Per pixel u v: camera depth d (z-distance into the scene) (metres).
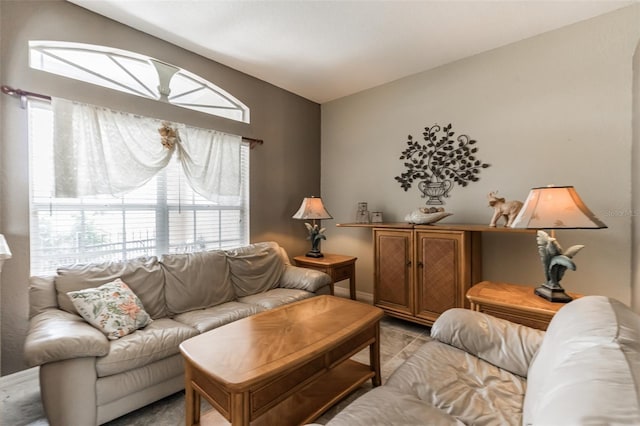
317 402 1.63
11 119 1.95
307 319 1.85
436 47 2.79
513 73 2.71
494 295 1.89
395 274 2.98
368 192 3.77
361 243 3.84
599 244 2.34
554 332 1.16
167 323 2.05
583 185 2.40
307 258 3.44
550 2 2.17
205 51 2.86
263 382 1.26
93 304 1.81
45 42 2.11
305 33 2.57
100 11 2.27
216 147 3.03
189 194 2.94
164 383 1.78
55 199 2.18
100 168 2.26
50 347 1.41
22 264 2.00
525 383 1.31
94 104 2.29
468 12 2.28
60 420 1.44
